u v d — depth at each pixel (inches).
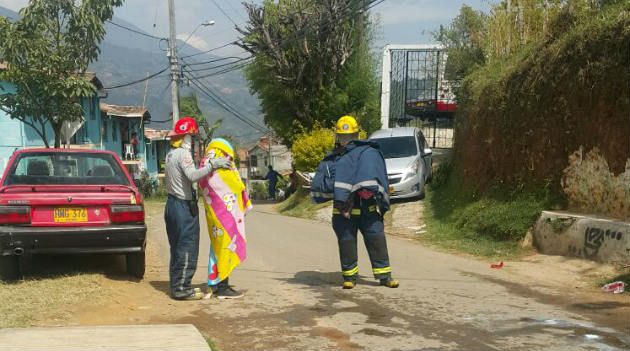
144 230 237.8
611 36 301.1
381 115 978.7
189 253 217.9
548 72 350.0
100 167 271.4
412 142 600.1
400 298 218.2
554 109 345.4
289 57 940.0
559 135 342.3
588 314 191.9
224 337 169.0
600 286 240.1
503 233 360.8
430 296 221.9
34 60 504.4
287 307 205.0
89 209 236.8
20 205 226.2
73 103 540.4
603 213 305.0
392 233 456.4
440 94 951.0
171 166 215.6
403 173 555.5
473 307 202.7
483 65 579.2
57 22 519.8
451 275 274.1
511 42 500.1
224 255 219.1
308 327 177.9
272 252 354.9
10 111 526.6
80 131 1103.0
